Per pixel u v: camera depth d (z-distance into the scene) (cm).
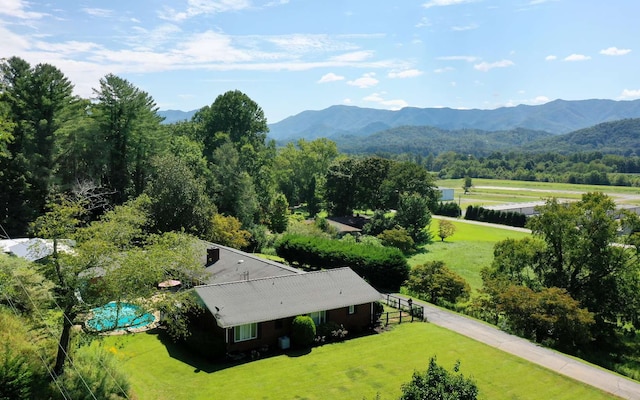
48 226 2334
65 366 2272
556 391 2795
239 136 9750
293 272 3894
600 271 4788
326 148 13012
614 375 3058
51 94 5384
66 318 2245
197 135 9844
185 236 3005
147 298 2436
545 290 4203
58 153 5569
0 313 2400
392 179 10081
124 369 2556
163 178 5316
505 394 2725
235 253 4512
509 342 3562
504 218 11312
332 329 3450
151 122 6575
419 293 4978
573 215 4862
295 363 2998
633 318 4659
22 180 5009
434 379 1788
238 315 3078
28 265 2430
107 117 6088
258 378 2761
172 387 2591
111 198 5962
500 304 4244
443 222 9162
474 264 7025
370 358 3120
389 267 5116
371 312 3759
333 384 2719
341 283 3797
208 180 6825
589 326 4212
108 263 2358
